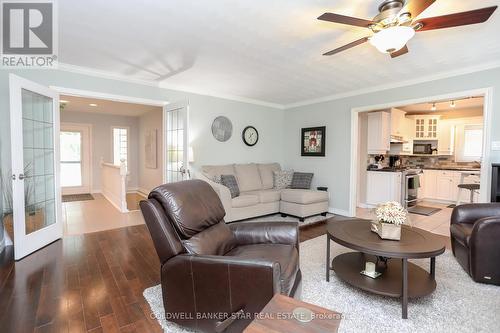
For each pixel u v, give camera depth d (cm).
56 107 339
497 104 325
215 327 148
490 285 225
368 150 574
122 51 297
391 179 534
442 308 193
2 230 311
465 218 280
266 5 204
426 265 265
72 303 198
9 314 183
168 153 436
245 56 311
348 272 221
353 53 300
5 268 257
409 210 533
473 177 572
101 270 254
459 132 661
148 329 170
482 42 270
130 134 817
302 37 259
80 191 751
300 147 575
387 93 428
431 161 706
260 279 135
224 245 197
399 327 171
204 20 227
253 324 96
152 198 175
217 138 501
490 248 223
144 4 203
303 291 216
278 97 532
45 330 167
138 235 364
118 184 552
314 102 542
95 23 233
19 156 276
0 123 310
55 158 338
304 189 505
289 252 189
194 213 181
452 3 198
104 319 179
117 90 388
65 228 398
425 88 386
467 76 347
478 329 169
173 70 363
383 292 189
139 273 249
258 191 486
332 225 251
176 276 158
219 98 501
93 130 762
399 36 190
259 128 568
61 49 291
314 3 201
